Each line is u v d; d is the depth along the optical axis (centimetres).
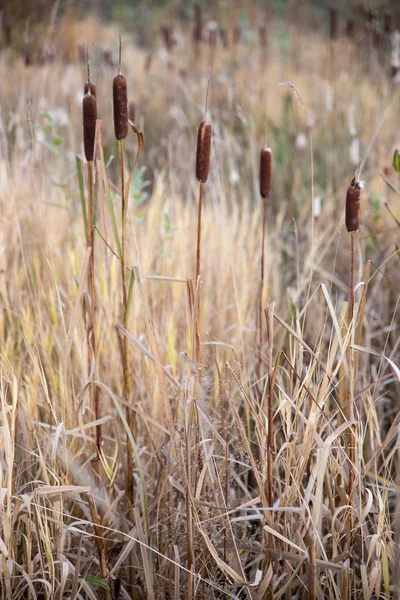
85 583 290
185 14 1416
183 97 830
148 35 1374
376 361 394
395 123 697
